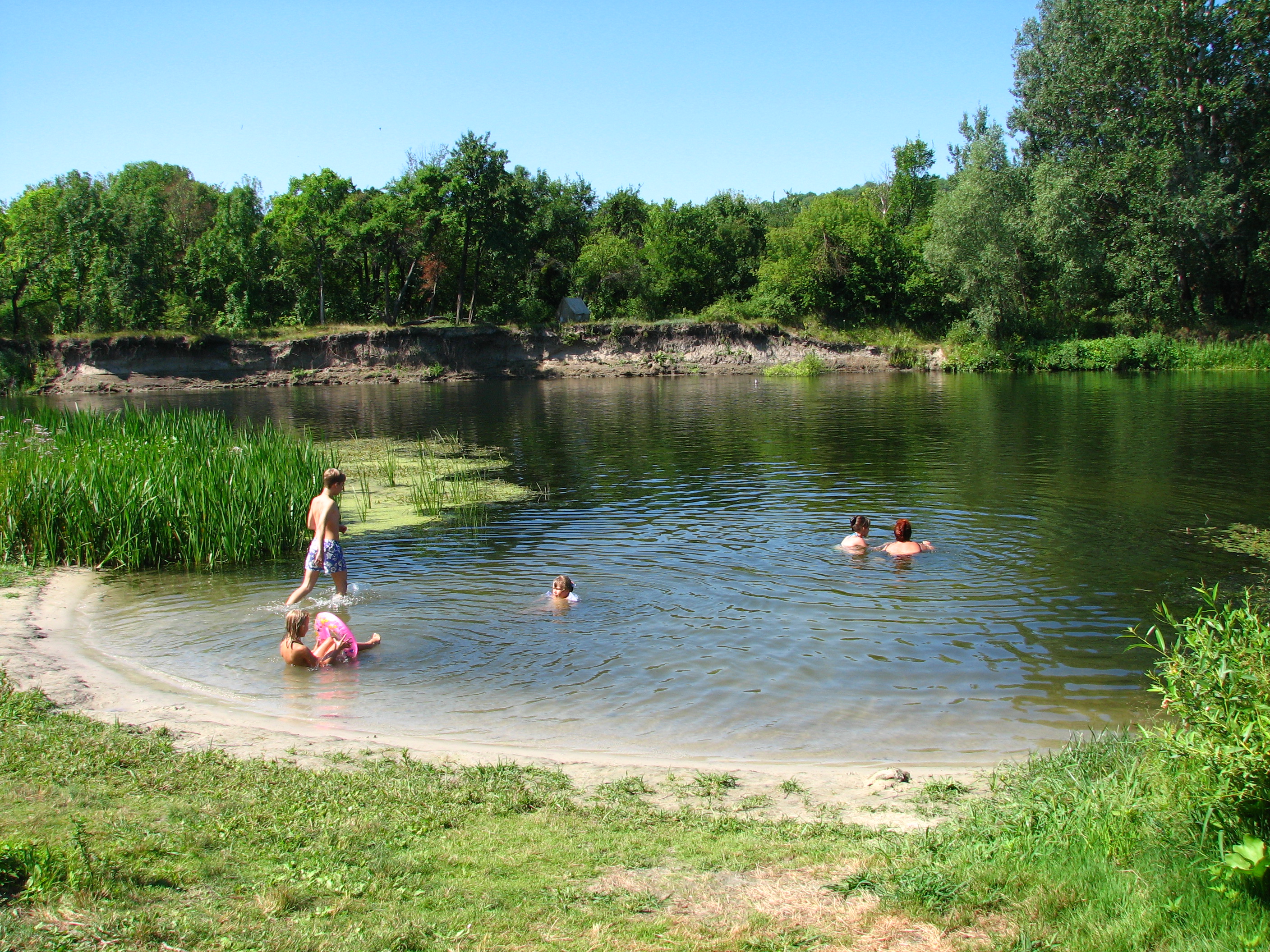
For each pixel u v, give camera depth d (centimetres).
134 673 969
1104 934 433
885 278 7000
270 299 6938
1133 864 490
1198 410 3425
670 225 7569
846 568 1374
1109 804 542
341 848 550
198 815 584
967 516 1711
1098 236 5906
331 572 1248
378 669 979
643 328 6775
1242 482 2006
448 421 3741
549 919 475
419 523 1759
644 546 1530
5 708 806
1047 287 6303
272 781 659
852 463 2388
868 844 571
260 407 4591
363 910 474
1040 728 820
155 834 544
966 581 1288
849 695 898
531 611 1183
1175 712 570
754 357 6669
